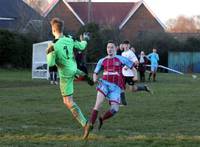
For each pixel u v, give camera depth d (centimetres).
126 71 2598
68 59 1520
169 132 1603
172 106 2392
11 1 8712
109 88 1562
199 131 1628
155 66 4750
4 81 4347
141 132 1600
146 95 3031
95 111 1507
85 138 1458
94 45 7069
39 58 4841
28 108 2264
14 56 6956
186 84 4266
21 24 7888
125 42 2631
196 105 2444
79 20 9256
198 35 8275
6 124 1752
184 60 8019
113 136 1512
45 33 7438
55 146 1348
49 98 2784
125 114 2059
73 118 1917
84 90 3412
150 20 9450
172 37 8081
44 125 1742
